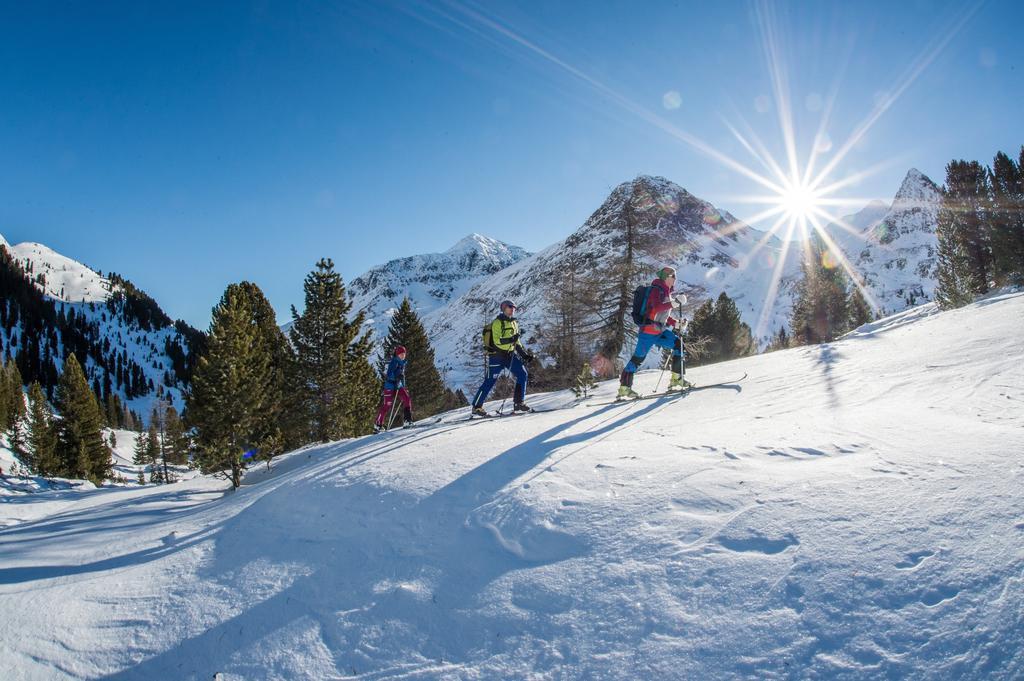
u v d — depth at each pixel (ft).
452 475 16.15
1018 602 6.77
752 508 10.41
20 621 12.23
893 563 8.02
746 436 15.05
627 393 27.07
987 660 6.22
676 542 9.94
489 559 11.21
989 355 20.40
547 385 79.05
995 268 74.02
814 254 119.24
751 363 36.94
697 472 12.61
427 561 11.75
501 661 8.45
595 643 8.25
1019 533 7.88
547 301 85.46
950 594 7.22
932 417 14.24
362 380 98.37
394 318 115.85
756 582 8.42
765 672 6.97
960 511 8.79
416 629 9.66
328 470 20.72
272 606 11.48
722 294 98.37
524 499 13.08
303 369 89.25
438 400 116.78
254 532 16.66
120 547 19.03
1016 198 69.51
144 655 10.56
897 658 6.61
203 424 67.10
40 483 103.09
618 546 10.30
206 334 70.79
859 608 7.44
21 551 21.90
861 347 32.04
